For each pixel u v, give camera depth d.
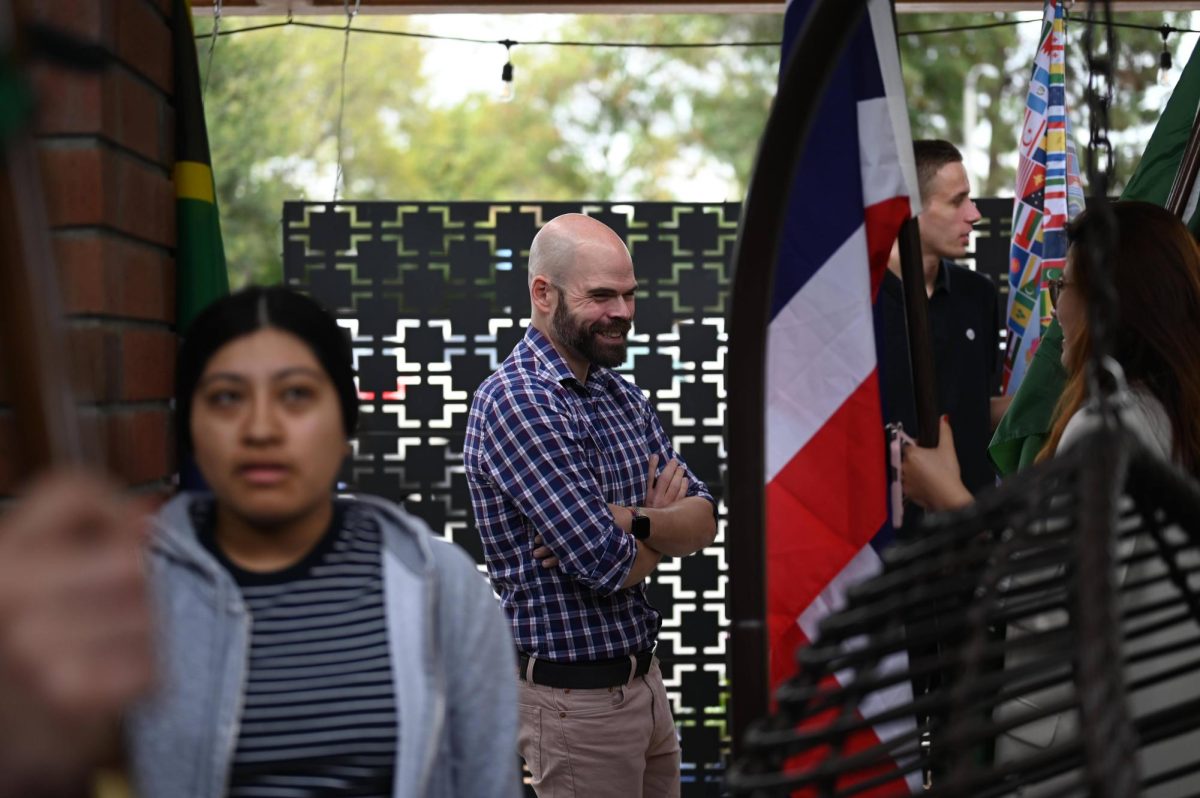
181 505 1.42
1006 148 15.38
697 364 4.01
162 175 1.91
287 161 15.06
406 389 3.99
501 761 1.44
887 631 1.18
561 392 2.79
